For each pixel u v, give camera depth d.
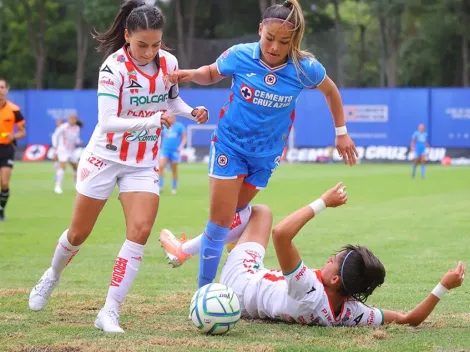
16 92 61.56
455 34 74.94
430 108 55.03
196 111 9.09
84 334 8.25
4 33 85.00
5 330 8.45
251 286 8.86
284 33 8.72
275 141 9.35
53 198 28.89
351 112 56.19
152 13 8.27
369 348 7.55
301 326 8.61
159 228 19.44
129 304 10.15
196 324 8.16
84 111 60.34
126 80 8.51
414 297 10.72
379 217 21.53
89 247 16.28
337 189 8.11
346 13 84.38
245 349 7.50
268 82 9.01
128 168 8.78
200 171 47.22
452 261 14.09
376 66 74.56
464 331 8.40
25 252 15.62
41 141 61.31
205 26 76.56
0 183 21.81
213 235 9.41
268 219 9.62
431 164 54.69
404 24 77.25
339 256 8.41
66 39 82.06
